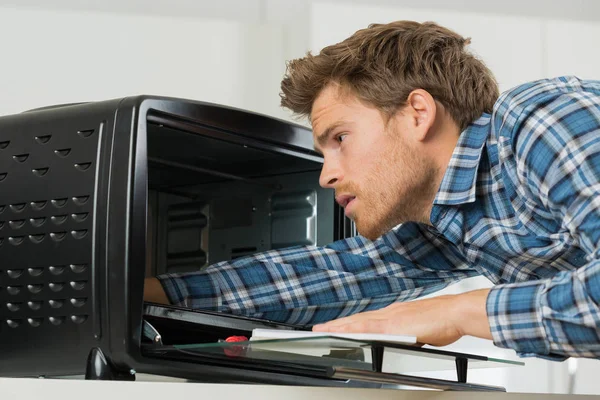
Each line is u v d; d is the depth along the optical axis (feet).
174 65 7.15
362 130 3.90
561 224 3.43
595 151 3.03
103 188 3.46
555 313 2.93
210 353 3.51
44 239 3.62
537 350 3.03
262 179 4.94
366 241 4.73
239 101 7.34
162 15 7.20
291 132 4.34
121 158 3.44
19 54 6.72
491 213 3.94
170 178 4.89
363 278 4.71
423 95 3.87
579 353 3.00
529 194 3.50
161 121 3.67
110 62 6.96
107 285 3.40
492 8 8.28
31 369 3.70
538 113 3.25
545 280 3.05
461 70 4.03
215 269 4.45
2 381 2.88
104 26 6.98
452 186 3.88
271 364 3.72
